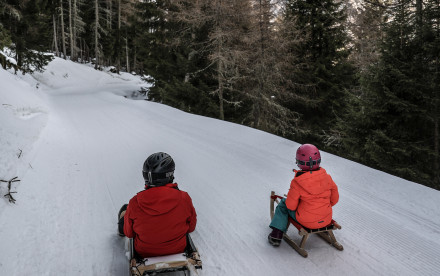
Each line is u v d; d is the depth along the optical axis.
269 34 16.00
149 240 2.71
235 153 7.97
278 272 3.22
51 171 6.02
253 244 3.77
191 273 2.62
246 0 16.88
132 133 10.55
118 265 3.32
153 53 21.95
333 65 17.14
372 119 10.26
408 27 9.54
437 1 9.01
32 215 4.16
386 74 9.77
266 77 16.80
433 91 9.25
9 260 3.16
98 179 5.95
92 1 54.31
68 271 3.16
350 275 3.17
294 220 3.58
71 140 9.16
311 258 3.47
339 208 4.69
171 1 19.92
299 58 17.56
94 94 26.97
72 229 4.01
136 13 22.11
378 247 3.66
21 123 8.38
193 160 7.39
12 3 24.47
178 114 14.50
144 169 2.77
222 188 5.60
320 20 17.25
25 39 25.50
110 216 4.45
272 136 9.52
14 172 5.23
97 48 50.78
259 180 6.02
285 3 16.67
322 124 17.42
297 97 16.91
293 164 7.02
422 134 9.96
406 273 3.18
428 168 9.54
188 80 19.92
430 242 3.75
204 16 17.22
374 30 14.75
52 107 17.20
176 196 2.79
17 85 16.16
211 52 18.08
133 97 34.28
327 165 6.68
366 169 6.31
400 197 4.98
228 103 19.30
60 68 42.09
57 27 56.69
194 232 4.06
